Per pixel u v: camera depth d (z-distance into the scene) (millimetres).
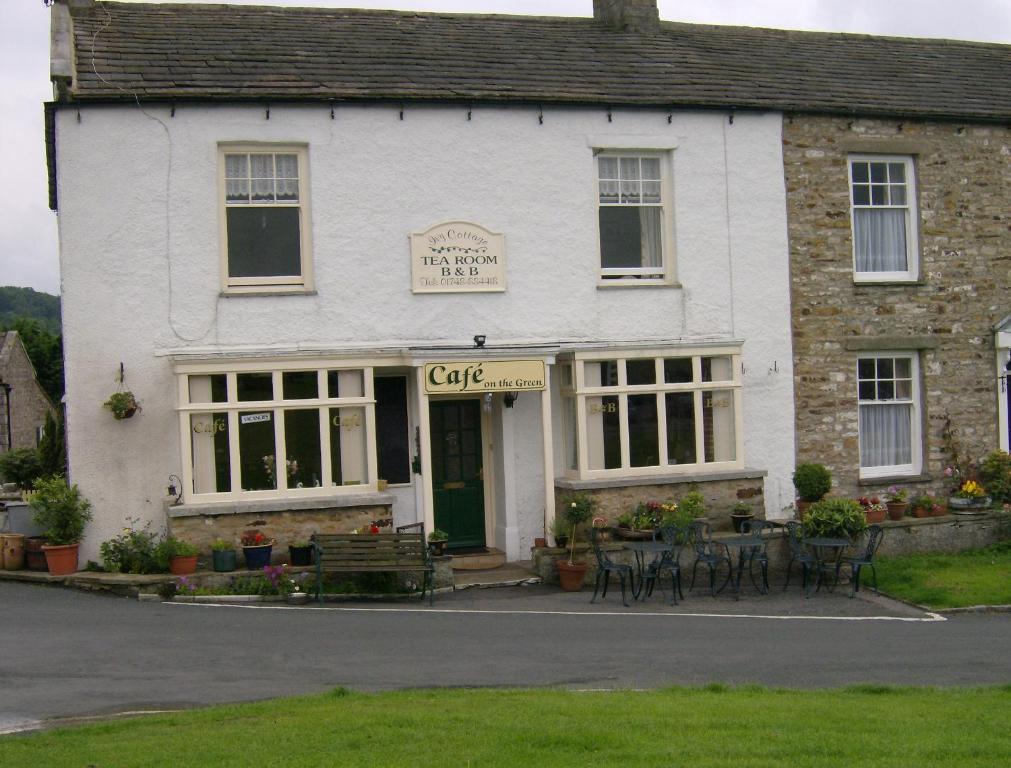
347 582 14000
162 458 14469
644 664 10508
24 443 35750
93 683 9492
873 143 17828
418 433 15398
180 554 13750
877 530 15297
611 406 16078
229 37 16250
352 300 15297
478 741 7121
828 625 12664
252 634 11594
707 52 18703
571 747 6992
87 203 14305
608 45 18281
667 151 16859
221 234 14852
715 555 14844
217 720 7934
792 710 8148
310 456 14812
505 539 15852
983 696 8883
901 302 17984
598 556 14266
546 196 16203
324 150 15227
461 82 16094
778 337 17250
